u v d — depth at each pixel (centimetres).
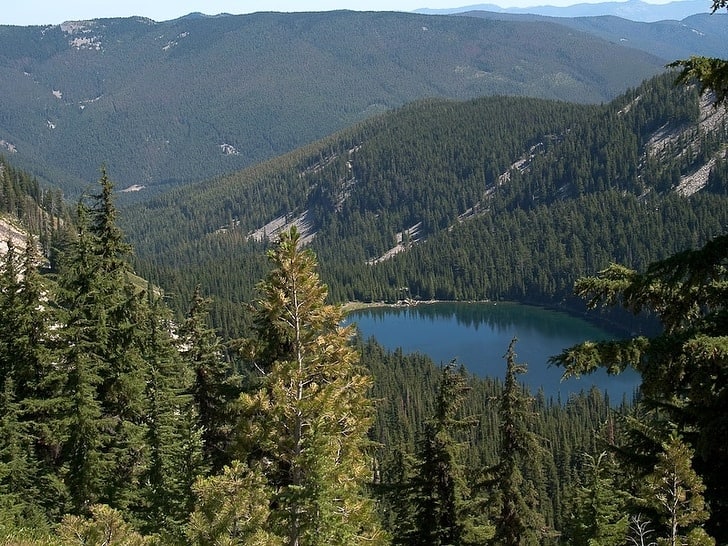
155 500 2302
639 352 1097
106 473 2433
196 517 1204
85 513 2288
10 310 2467
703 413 1188
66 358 2412
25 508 2281
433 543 2491
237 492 1233
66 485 2328
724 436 1159
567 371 1116
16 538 1881
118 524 1188
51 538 1964
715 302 1210
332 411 1473
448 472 2494
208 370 2458
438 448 2472
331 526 1255
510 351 2425
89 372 2347
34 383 2484
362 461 1555
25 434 2438
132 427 2431
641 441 1433
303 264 1695
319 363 1703
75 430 2312
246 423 1585
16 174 18262
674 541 1225
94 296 2388
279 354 1864
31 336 2470
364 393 1747
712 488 1308
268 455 1730
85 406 2305
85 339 2412
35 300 2473
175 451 2495
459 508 2505
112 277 2503
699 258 1122
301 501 1259
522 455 2444
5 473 2264
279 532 1285
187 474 2230
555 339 17925
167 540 1244
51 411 2381
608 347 1109
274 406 1507
